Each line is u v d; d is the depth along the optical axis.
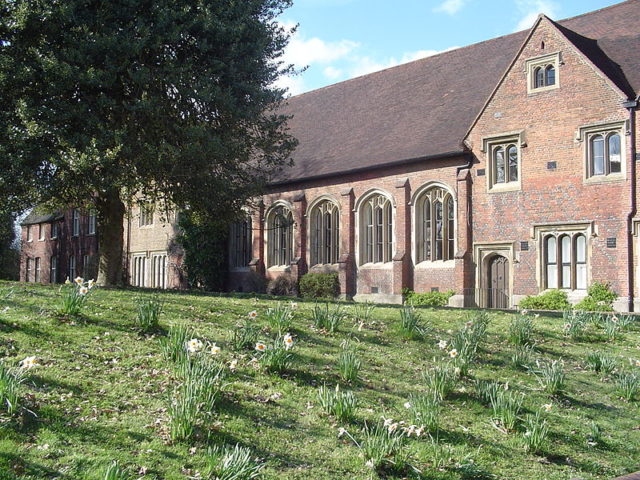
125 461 6.18
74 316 10.83
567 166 23.58
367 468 6.82
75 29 18.66
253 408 8.02
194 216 24.36
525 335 13.23
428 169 27.62
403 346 11.91
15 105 18.52
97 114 19.45
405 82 34.16
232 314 13.02
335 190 31.72
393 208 28.88
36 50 18.12
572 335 14.09
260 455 6.86
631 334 14.93
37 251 55.75
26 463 5.83
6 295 12.46
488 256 25.64
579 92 23.36
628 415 9.89
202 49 20.36
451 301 26.00
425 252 28.14
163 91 20.73
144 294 15.89
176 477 6.04
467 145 26.17
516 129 24.98
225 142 21.14
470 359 11.24
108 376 8.40
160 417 7.30
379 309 15.84
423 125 29.69
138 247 42.28
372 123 33.06
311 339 11.56
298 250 33.25
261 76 22.66
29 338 9.42
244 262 36.97
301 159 34.50
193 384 7.52
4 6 18.27
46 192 19.22
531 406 9.64
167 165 20.14
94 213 24.70
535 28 24.66
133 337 10.30
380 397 9.11
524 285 24.47
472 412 9.07
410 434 7.75
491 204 25.53
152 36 19.81
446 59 33.19
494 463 7.52
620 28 26.19
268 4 23.69
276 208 35.06
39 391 7.50
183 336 9.64
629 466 8.05
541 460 7.83
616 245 22.16
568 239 23.59
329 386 9.23
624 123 22.16
